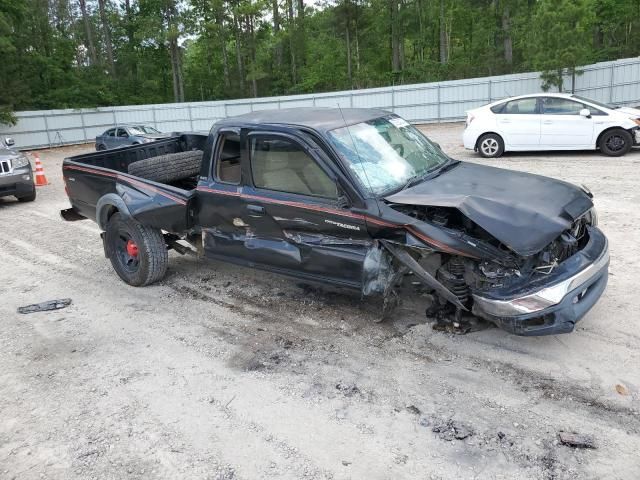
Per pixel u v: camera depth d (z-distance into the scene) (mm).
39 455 3402
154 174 6164
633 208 7781
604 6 36844
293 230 4730
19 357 4695
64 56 45125
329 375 4102
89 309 5648
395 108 30328
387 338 4574
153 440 3475
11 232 9242
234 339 4785
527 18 33750
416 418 3529
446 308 4652
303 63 51281
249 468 3170
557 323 3756
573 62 23234
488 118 13195
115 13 49938
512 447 3203
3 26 33000
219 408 3775
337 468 3123
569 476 2957
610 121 11945
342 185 4371
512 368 4004
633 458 3053
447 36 47906
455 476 3010
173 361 4469
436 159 5230
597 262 3971
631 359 3990
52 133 32062
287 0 50969
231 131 5047
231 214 5102
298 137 4605
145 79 48938
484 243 3924
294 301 5477
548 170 11031
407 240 4086
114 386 4137
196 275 6406
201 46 50375
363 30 45906
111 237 6176
